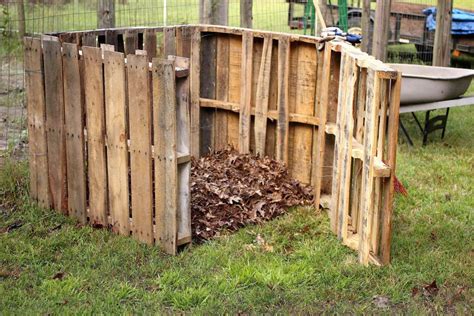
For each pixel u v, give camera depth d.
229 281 4.47
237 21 13.93
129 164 5.18
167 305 4.21
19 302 4.18
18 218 5.50
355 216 5.25
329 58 5.68
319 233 5.39
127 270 4.62
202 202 5.57
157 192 4.89
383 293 4.40
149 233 5.00
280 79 6.22
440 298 4.36
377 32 9.73
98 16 7.80
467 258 4.95
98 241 5.06
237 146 6.86
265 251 5.00
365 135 4.66
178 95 4.77
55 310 4.09
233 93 6.79
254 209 5.62
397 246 5.09
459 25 12.08
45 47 5.39
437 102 8.03
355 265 4.73
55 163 5.53
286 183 6.14
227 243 5.10
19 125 8.02
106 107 5.09
